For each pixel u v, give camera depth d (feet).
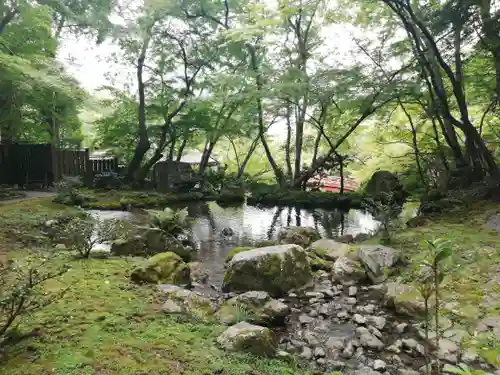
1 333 9.50
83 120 82.79
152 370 8.89
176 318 12.24
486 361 10.43
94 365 8.95
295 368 10.15
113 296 13.84
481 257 18.67
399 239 23.72
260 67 59.31
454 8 36.50
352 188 76.23
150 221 24.85
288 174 67.87
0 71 42.63
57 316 11.68
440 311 13.56
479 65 46.52
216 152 105.29
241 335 10.58
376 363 10.56
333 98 53.93
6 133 54.08
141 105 59.52
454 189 38.78
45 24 50.11
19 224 26.43
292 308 15.14
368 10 52.85
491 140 54.24
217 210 44.29
